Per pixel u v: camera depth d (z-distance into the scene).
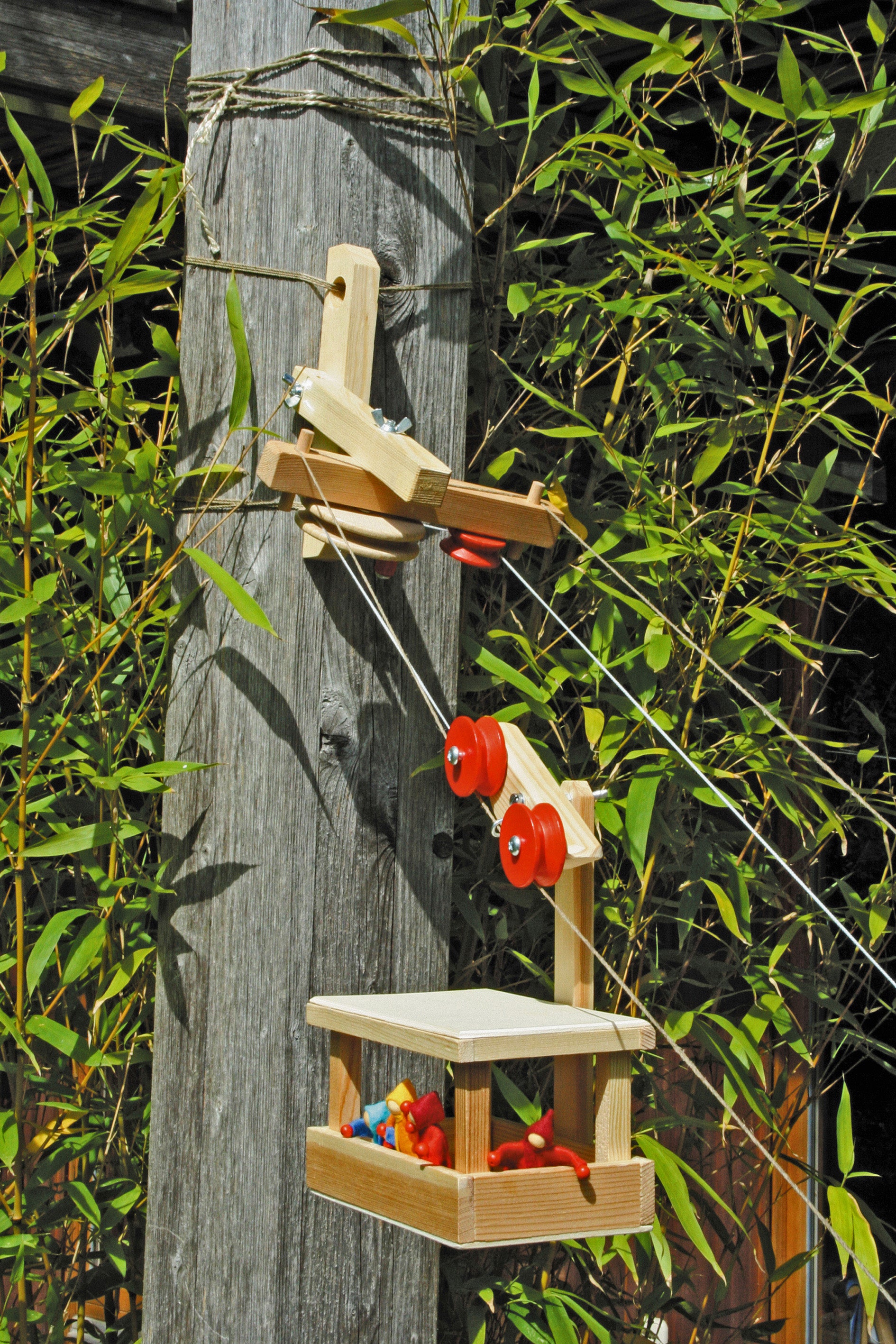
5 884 3.13
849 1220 2.43
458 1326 2.67
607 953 2.76
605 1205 1.81
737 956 3.01
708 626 2.82
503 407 2.86
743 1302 3.97
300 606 2.35
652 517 2.67
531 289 2.61
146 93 3.39
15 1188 2.55
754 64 3.57
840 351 3.86
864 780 3.92
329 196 2.36
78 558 2.95
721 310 3.05
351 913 2.38
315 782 2.36
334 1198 1.97
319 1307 2.33
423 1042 1.79
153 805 3.02
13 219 2.23
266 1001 2.33
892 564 2.95
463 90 2.48
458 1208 1.71
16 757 3.13
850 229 2.77
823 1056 3.86
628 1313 3.30
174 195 2.32
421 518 2.08
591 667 2.66
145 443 2.50
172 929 2.42
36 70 3.22
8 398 2.58
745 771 2.78
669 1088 3.59
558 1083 1.96
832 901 3.75
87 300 2.34
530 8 3.34
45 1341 2.73
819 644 2.85
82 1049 2.48
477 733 1.95
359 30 2.39
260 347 2.37
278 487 1.97
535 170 2.81
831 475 2.88
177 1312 2.37
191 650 2.42
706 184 2.79
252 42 2.38
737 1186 3.79
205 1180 2.36
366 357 2.25
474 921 2.61
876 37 2.68
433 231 2.45
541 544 2.21
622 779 2.74
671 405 2.87
